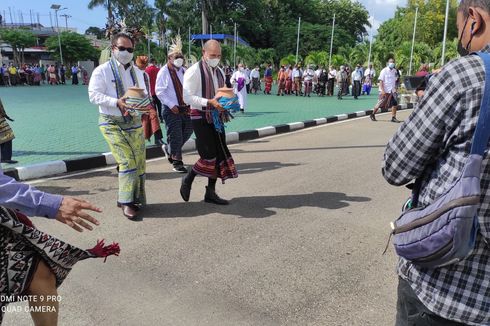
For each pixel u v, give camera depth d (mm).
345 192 6074
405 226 1689
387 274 3756
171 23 54938
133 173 4871
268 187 6293
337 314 3164
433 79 1621
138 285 3504
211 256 4035
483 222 1568
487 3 1618
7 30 51938
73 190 6078
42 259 1984
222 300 3312
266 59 47562
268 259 3990
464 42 1727
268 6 62750
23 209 1819
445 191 1558
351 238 4484
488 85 1490
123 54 4781
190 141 9211
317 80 25641
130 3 54000
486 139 1494
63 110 15633
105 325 2994
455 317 1623
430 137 1604
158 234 4535
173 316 3104
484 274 1608
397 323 1872
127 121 4809
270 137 11008
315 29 59125
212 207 5383
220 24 55656
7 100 19891
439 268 1640
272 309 3209
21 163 7316
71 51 50375
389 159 1747
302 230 4672
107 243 4301
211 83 5145
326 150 9180
